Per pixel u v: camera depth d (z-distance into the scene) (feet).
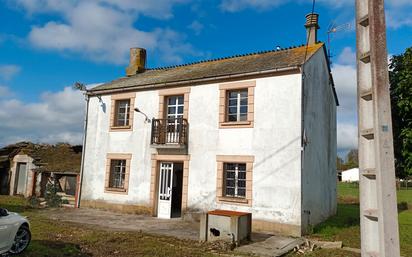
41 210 54.03
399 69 20.12
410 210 66.23
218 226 33.04
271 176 41.11
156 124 51.03
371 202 7.01
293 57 45.93
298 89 40.86
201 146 47.09
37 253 26.50
